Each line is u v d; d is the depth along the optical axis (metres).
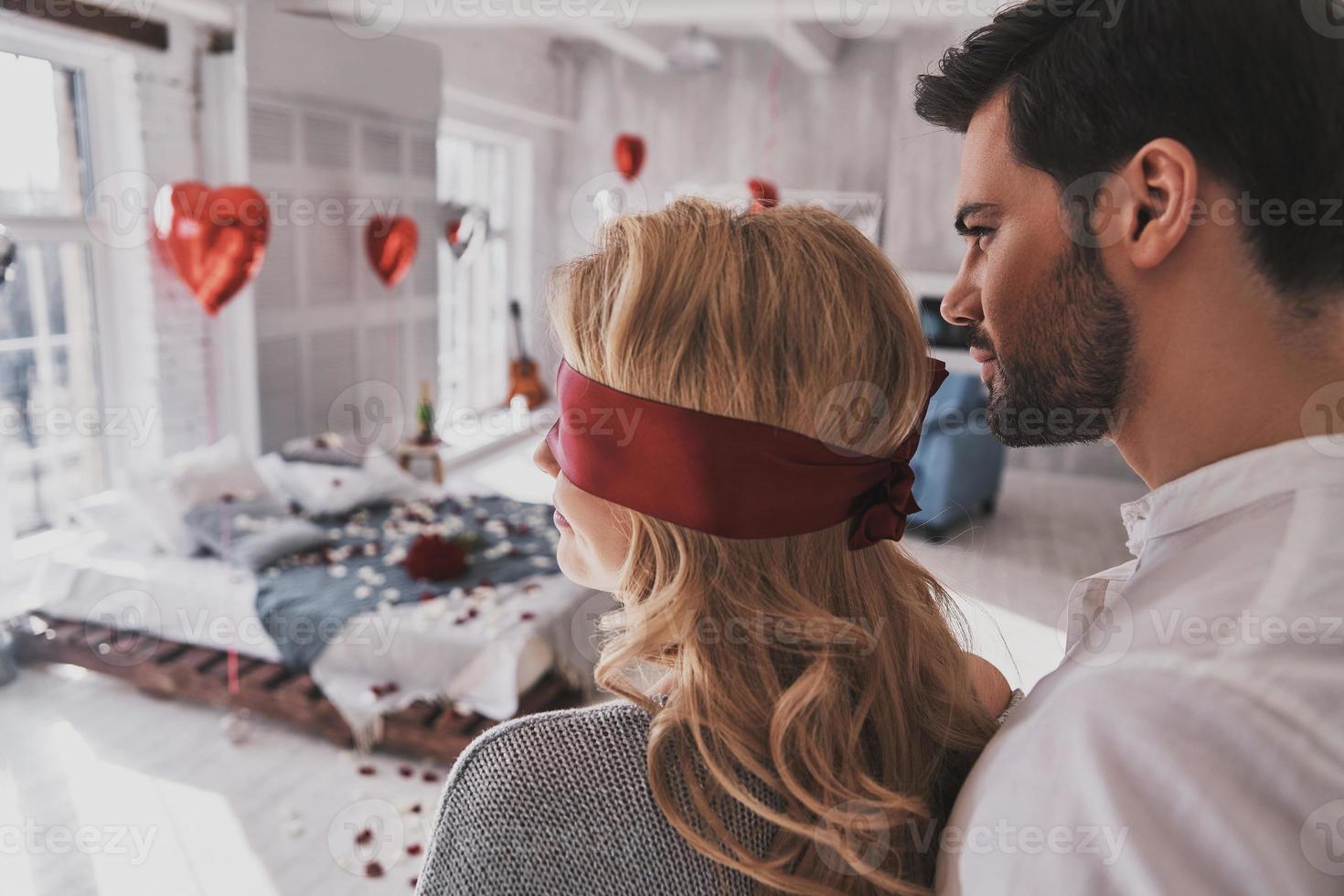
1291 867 0.35
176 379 4.16
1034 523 5.54
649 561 0.60
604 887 0.55
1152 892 0.36
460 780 0.58
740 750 0.56
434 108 5.30
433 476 4.95
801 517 0.58
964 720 0.69
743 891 0.55
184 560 3.29
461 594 3.05
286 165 4.38
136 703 3.09
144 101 3.88
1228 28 0.43
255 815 2.52
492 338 7.37
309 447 4.36
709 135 7.39
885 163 7.00
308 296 4.63
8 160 3.46
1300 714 0.36
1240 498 0.44
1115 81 0.46
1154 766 0.37
